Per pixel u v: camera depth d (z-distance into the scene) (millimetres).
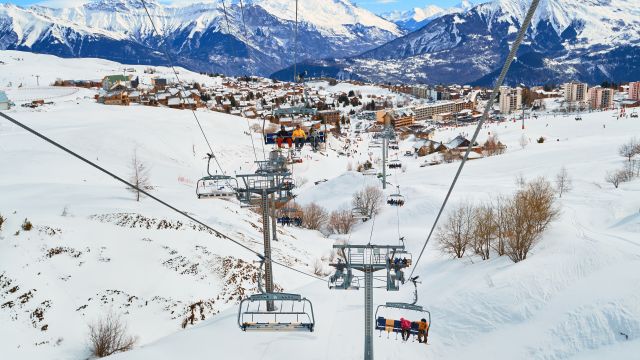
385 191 111688
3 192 74688
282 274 64188
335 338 40781
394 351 39750
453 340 43156
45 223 58375
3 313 45125
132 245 59531
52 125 153125
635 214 75500
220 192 35188
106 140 133125
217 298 55094
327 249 85000
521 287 48125
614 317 39281
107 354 43062
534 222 58688
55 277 51062
